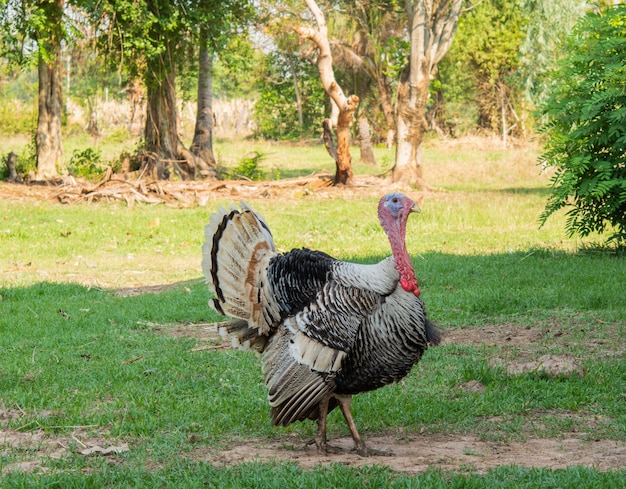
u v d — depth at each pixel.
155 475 5.61
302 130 63.34
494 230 19.45
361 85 42.38
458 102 58.06
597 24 15.36
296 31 26.45
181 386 8.05
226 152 49.75
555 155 15.75
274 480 5.39
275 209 23.17
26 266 15.70
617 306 11.13
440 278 13.41
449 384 8.13
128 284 14.21
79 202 23.72
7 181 27.52
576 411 7.32
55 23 25.45
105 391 7.93
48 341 9.88
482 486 5.23
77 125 62.97
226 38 26.98
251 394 7.74
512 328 10.37
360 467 5.77
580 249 15.96
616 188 14.84
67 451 6.30
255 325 6.01
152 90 28.33
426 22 27.80
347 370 5.90
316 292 5.87
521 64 48.88
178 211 22.30
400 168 28.48
